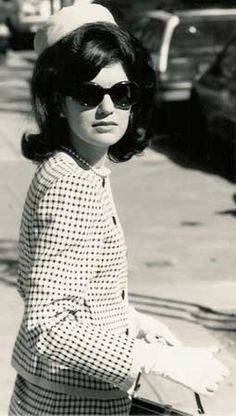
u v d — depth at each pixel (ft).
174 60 54.08
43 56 10.07
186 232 34.65
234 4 72.95
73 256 9.36
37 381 9.78
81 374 9.56
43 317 9.20
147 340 10.99
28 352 9.82
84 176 9.59
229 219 36.78
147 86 10.64
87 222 9.41
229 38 55.47
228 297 27.25
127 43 9.97
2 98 71.82
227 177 45.60
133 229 35.17
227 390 20.47
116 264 9.71
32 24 111.75
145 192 41.93
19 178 44.32
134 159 49.55
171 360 9.36
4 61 98.48
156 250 32.22
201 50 54.70
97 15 10.15
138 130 11.04
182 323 25.16
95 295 9.57
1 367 21.50
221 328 24.80
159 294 27.50
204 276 29.19
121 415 9.79
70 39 9.82
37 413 9.77
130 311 11.26
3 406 19.36
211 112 47.62
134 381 9.53
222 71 47.11
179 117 53.01
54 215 9.37
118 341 9.27
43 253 9.34
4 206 38.42
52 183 9.48
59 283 9.29
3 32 98.68
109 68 9.86
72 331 9.19
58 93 9.92
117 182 44.11
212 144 49.60
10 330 24.07
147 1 83.76
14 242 33.09
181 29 55.31
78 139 10.02
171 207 38.88
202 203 39.73
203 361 9.46
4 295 27.02
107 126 9.87
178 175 45.75
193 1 73.15
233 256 31.37
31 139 10.21
